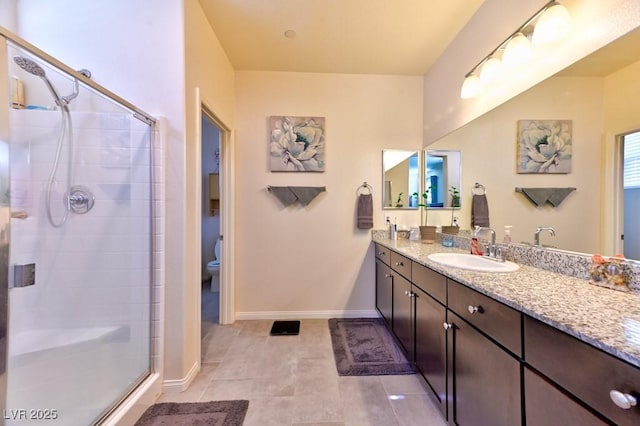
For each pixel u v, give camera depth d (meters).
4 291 1.11
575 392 0.66
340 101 2.73
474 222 1.94
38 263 1.49
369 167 2.75
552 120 1.28
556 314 0.74
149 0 1.66
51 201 1.54
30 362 1.38
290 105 2.69
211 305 3.10
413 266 1.75
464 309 1.17
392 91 2.76
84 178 1.58
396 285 2.10
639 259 0.95
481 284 1.05
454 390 1.25
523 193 1.48
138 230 1.62
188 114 1.71
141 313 1.60
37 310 1.46
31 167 1.51
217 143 3.98
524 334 0.83
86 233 1.58
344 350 2.08
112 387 1.44
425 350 1.57
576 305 0.81
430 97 2.62
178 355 1.64
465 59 2.02
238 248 2.69
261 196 2.69
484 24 1.78
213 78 2.10
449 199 2.27
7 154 1.15
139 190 1.62
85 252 1.57
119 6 1.67
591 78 1.09
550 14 1.16
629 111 0.97
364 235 2.76
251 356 2.01
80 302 1.54
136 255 1.61
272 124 2.68
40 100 1.52
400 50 2.33
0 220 1.12
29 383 1.35
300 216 2.72
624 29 0.96
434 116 2.53
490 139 1.74
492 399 0.98
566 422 0.69
